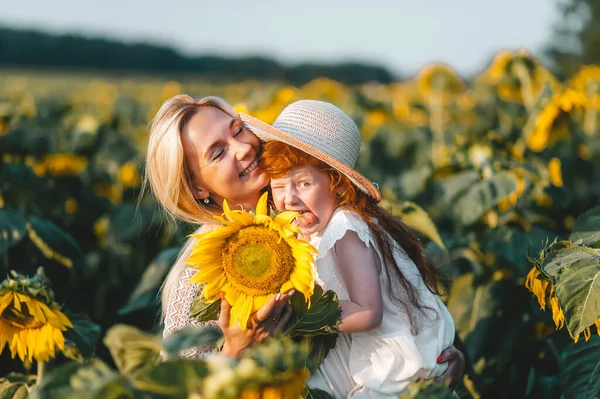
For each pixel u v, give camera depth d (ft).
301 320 8.41
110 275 19.63
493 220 15.20
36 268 16.17
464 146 17.63
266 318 8.20
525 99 24.29
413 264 9.80
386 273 9.22
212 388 5.73
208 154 9.29
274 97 21.68
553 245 9.25
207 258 7.88
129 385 6.14
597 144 25.14
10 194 18.37
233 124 9.40
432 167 17.57
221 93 63.26
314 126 9.37
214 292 7.93
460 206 14.74
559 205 16.20
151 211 19.67
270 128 9.22
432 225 12.42
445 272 13.56
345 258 8.91
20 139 22.57
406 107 35.45
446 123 30.07
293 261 7.86
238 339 8.27
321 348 8.97
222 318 8.21
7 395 10.12
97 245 21.52
